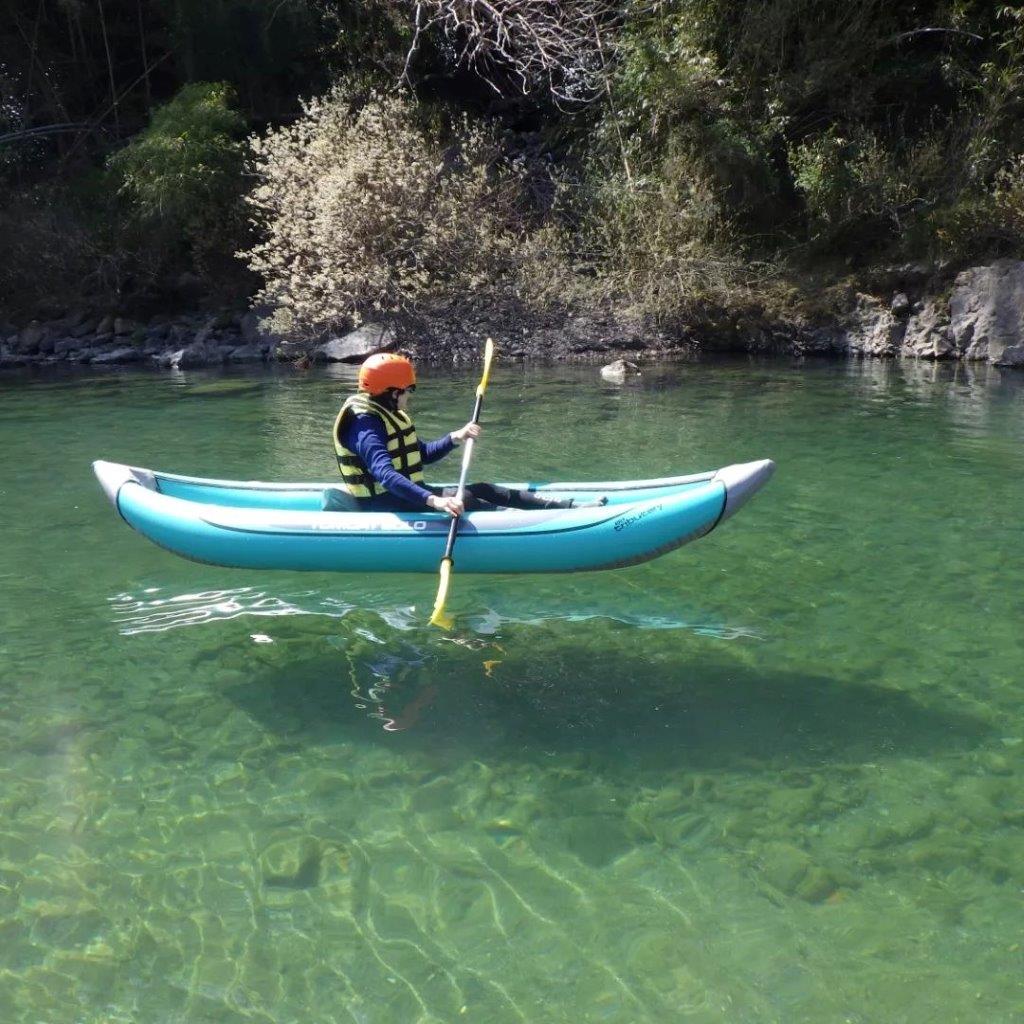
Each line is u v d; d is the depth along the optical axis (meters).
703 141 14.36
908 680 4.01
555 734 3.60
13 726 3.64
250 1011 2.36
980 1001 2.37
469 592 5.01
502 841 2.98
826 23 14.66
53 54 17.30
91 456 7.79
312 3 16.30
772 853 2.91
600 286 14.05
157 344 14.08
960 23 14.29
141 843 2.97
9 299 15.24
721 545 5.67
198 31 16.05
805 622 4.59
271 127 16.38
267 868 2.86
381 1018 2.33
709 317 13.88
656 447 8.01
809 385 10.98
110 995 2.40
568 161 15.66
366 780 3.31
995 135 13.85
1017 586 5.00
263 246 13.64
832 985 2.42
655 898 2.73
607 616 4.69
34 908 2.69
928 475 7.07
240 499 5.00
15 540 5.79
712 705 3.81
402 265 13.61
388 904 2.71
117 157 15.02
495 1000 2.38
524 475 7.19
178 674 4.08
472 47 16.05
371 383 4.39
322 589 5.04
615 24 15.52
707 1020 2.32
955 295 12.95
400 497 4.21
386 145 13.69
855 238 14.45
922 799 3.18
